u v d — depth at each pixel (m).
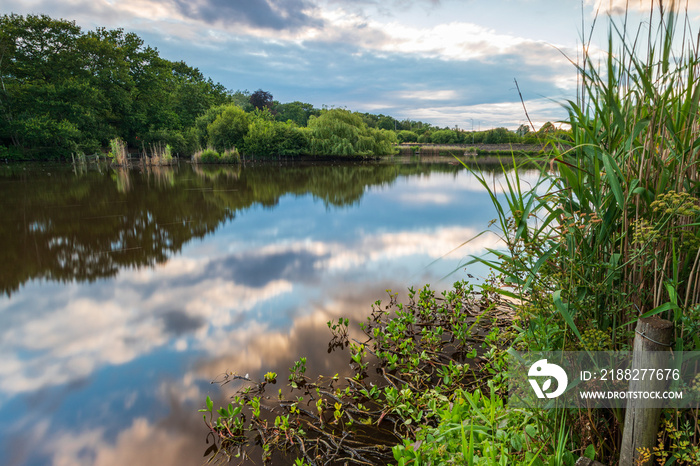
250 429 2.55
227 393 3.01
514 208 1.74
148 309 4.57
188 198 12.88
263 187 16.05
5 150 26.66
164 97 41.62
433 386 2.96
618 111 1.54
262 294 4.99
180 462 2.33
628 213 1.61
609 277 1.53
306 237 8.08
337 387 3.02
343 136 35.47
